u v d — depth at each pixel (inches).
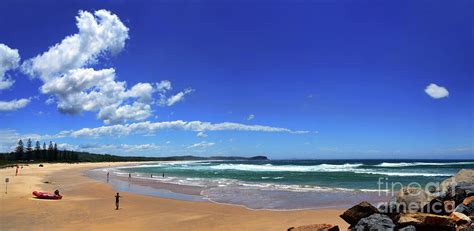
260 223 759.1
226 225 754.8
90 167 4308.6
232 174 2402.8
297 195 1175.6
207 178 2057.1
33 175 2427.4
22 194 1264.8
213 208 968.9
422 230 437.4
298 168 3171.8
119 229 738.2
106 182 1899.6
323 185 1502.2
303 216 813.9
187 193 1318.9
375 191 1236.5
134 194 1328.7
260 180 1827.0
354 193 1192.2
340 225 697.6
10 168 3400.6
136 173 2817.4
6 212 929.5
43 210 960.3
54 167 4005.9
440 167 2952.8
